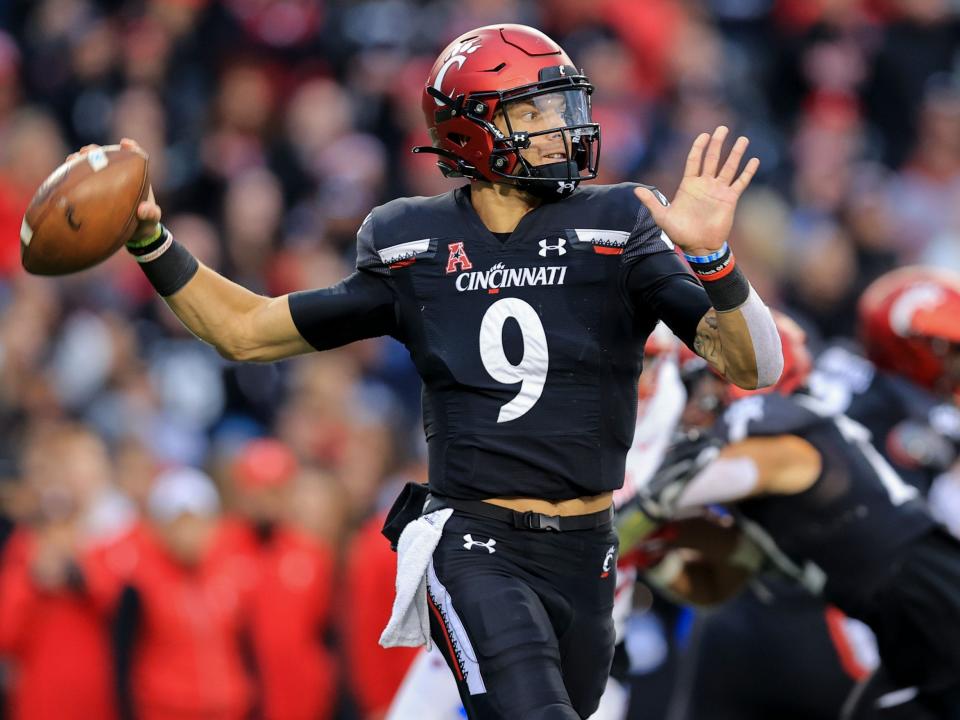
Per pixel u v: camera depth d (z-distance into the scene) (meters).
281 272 32.47
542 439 12.19
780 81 41.19
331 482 24.58
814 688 18.77
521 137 12.16
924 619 16.34
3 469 24.75
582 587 12.50
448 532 12.45
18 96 36.16
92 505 22.91
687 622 22.31
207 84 36.28
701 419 16.75
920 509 16.56
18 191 32.59
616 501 15.59
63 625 22.33
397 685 22.81
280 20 37.34
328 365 27.80
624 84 37.78
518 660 11.80
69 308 30.02
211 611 22.80
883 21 42.38
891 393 19.27
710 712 19.16
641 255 12.12
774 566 17.59
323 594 23.69
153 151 34.41
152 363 29.77
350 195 33.97
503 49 12.38
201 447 28.06
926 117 39.94
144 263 12.62
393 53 37.66
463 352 12.28
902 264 37.75
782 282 34.53
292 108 35.75
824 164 38.53
